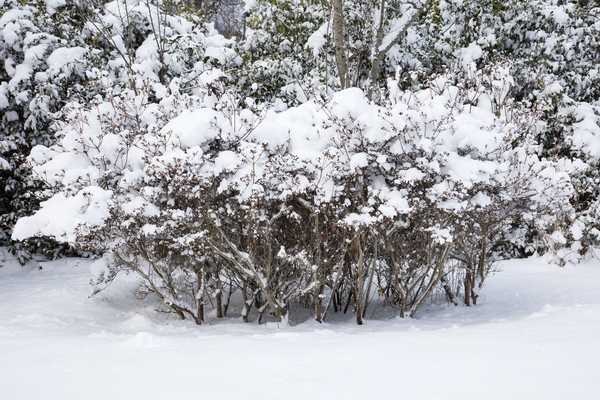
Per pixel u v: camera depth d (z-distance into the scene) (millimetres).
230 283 7922
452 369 3959
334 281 7551
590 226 12695
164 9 13898
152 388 3643
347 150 6312
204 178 5863
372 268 7055
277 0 14227
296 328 6602
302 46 14594
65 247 13547
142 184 6410
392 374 3881
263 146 6055
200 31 14203
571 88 14812
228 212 6324
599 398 3340
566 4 15227
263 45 14453
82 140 6367
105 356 4516
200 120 6316
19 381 3801
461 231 7477
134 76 7801
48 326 6598
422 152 6102
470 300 8922
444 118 6227
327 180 6176
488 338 4953
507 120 7793
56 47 12633
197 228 6480
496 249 13938
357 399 3395
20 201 12781
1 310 8008
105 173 6320
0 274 12320
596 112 14391
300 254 6258
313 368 4094
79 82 12578
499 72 7980
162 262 7539
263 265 7031
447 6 14695
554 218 12227
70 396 3484
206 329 6676
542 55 14734
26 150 12930
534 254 13562
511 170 6812
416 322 7051
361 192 6398
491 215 7363
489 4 14797
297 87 12820
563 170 8000
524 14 14641
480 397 3393
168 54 12180
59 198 6215
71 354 4586
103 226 5891
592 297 8172
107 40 12578
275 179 6207
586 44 14961
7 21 12445
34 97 12312
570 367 3939
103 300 8531
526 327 5457
